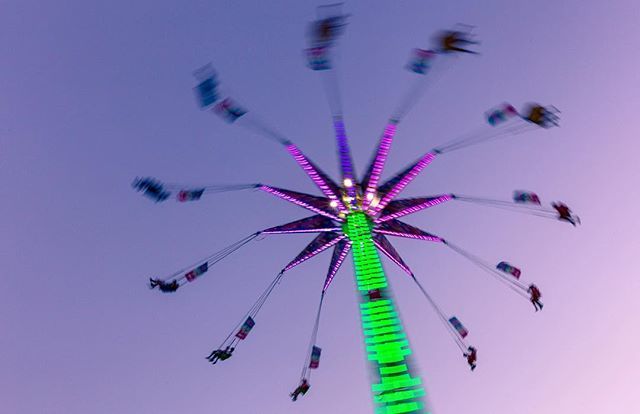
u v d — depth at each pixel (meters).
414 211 27.02
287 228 26.89
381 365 18.09
